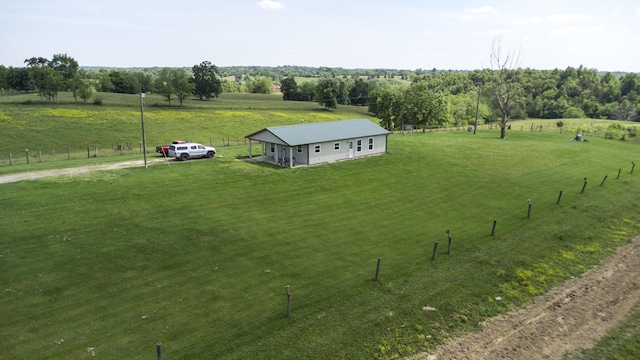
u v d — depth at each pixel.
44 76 94.56
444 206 31.36
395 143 54.59
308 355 14.45
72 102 92.12
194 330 15.70
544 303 18.41
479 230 26.72
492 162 45.28
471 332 16.19
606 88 145.25
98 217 26.50
